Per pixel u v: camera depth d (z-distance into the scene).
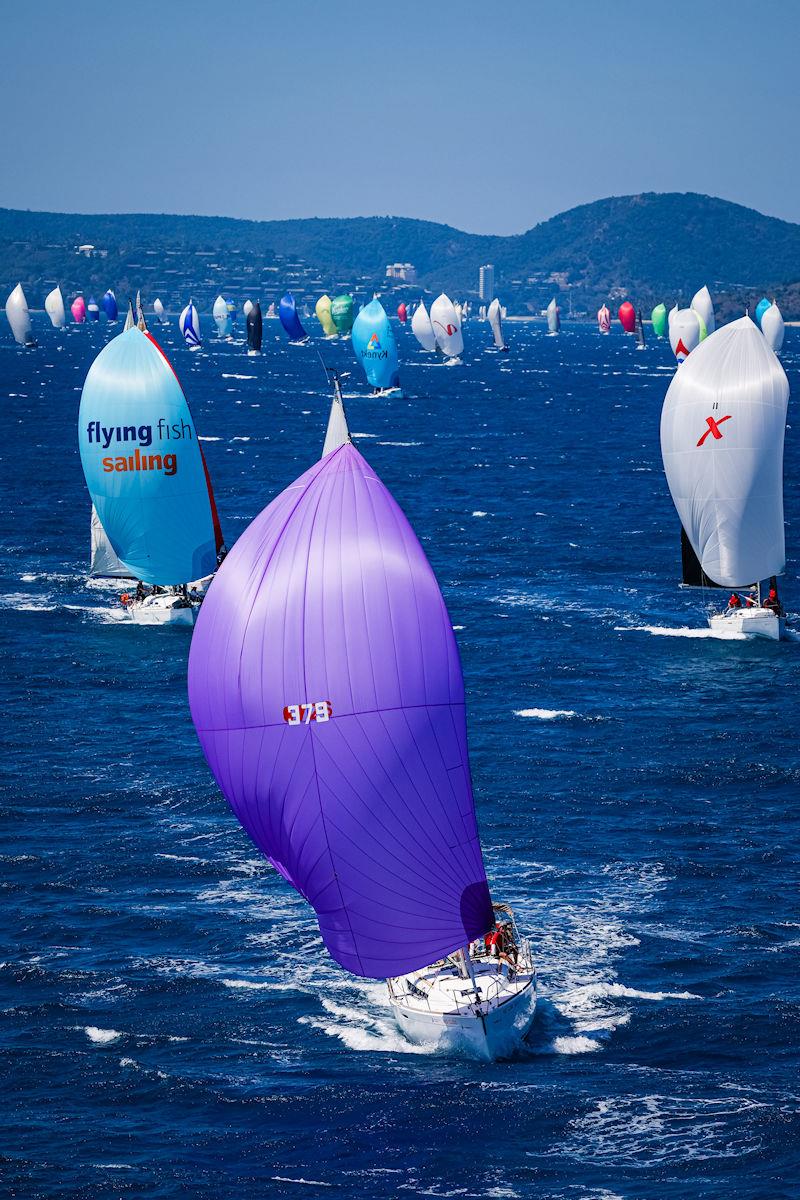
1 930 145.12
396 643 121.19
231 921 147.75
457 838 122.62
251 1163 107.75
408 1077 119.19
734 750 198.12
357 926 123.50
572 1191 103.62
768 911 149.88
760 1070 120.19
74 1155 108.62
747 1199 101.88
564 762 193.38
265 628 121.88
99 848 165.00
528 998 124.88
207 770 190.75
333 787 121.12
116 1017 129.00
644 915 148.38
